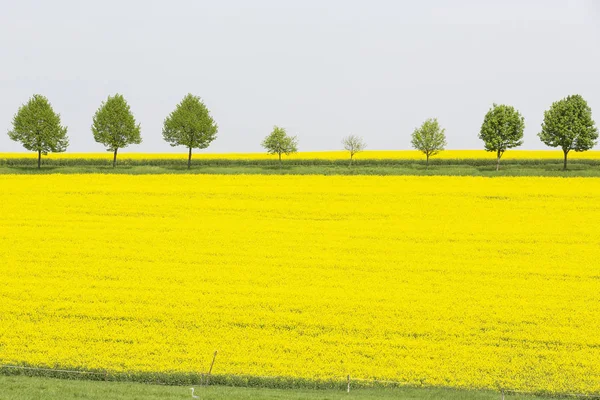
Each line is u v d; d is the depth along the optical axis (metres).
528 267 67.75
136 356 48.38
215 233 79.81
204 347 50.06
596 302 58.75
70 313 56.00
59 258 70.19
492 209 91.62
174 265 68.19
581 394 43.22
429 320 55.03
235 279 64.25
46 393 41.09
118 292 60.75
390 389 44.25
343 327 53.81
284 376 45.56
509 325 54.19
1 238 77.38
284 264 68.56
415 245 75.12
